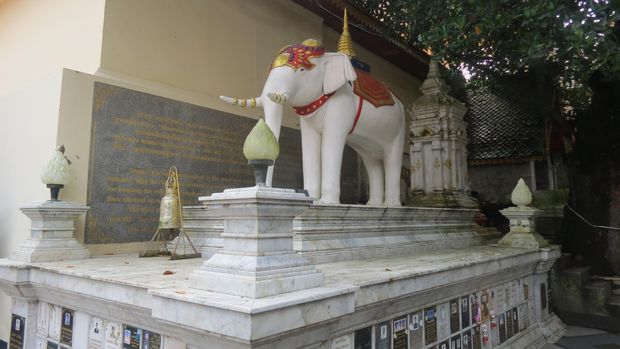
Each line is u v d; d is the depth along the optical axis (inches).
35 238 183.8
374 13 382.9
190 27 279.3
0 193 241.1
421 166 331.6
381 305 138.5
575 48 219.9
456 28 257.6
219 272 106.0
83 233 205.8
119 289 133.4
